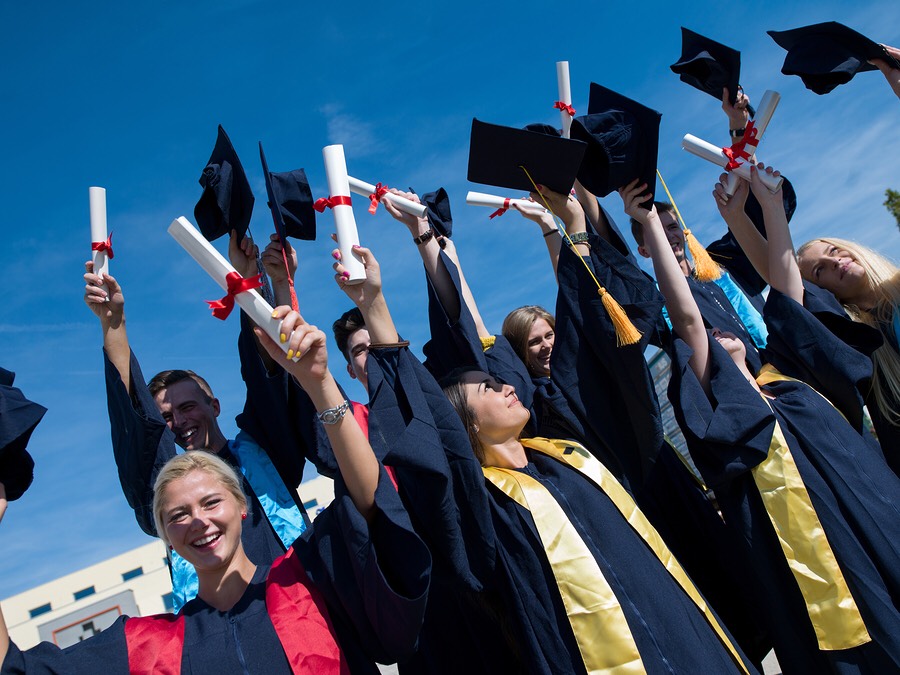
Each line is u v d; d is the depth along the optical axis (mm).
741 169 4164
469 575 3172
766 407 3740
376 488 2879
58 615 35438
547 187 3951
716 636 3189
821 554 3537
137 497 3795
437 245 4145
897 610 3445
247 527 3857
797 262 4793
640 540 3359
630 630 3072
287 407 3990
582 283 3883
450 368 4152
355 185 4027
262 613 2830
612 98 3992
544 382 4504
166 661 2703
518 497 3381
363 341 4691
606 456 3885
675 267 3963
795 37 4398
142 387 3857
